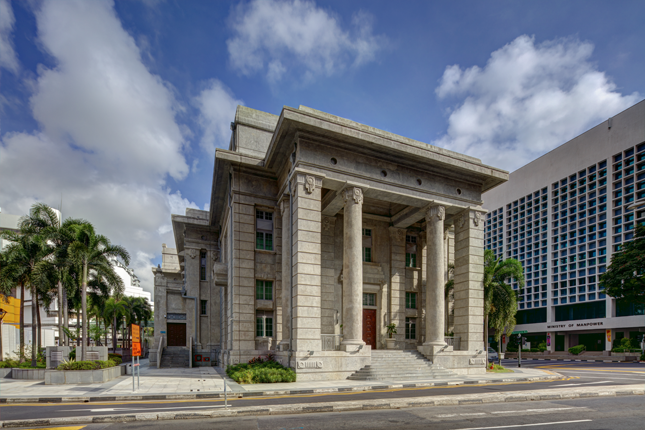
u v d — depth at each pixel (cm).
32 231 3131
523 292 7325
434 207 2614
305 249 2128
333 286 2767
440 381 1919
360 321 2206
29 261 3141
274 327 2562
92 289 3450
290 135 2261
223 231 3441
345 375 2070
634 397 1427
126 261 2692
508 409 1186
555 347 6638
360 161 2381
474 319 2595
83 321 2411
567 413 1121
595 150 6181
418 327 3105
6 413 1203
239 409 1132
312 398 1427
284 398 1438
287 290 2409
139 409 1202
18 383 2134
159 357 3191
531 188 7444
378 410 1183
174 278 4591
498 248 8231
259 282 2623
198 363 3525
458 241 2786
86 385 1919
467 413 1125
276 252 2667
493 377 2177
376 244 3048
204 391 1566
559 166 6850
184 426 973
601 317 5816
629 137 5666
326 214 2823
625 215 5628
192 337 3638
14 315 3994
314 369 1995
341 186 2353
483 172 2722
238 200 2594
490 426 954
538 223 7275
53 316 7306
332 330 2695
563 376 2298
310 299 2092
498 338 3180
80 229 2533
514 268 3078
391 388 1734
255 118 3033
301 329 2034
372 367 2098
